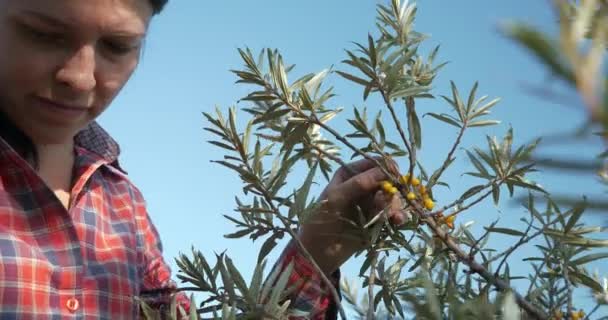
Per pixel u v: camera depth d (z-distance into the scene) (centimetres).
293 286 135
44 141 164
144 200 214
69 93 144
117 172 204
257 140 155
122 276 182
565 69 23
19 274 157
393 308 157
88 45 141
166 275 202
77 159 187
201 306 137
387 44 160
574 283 141
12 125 162
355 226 165
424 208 163
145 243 204
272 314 120
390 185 167
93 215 185
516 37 23
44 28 136
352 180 173
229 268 122
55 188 179
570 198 32
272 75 167
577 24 26
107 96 153
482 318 59
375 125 167
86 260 175
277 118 176
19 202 165
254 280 122
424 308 54
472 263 141
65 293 165
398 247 163
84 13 135
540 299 141
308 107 163
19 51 139
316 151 183
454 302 59
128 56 152
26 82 143
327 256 175
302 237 177
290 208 144
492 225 146
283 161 159
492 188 155
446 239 150
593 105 23
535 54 23
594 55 23
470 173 157
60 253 166
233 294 123
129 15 143
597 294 134
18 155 162
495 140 158
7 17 138
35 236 165
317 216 174
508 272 138
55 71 141
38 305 158
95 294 172
